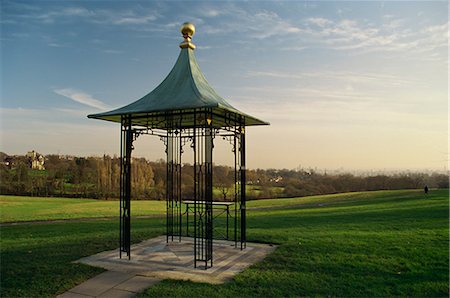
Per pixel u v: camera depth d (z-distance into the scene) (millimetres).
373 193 36250
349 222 14805
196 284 5879
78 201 28391
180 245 9211
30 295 5449
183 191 27422
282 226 13969
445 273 6547
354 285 5844
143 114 7719
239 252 8305
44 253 8125
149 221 15820
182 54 8688
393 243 9414
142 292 5512
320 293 5484
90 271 6609
